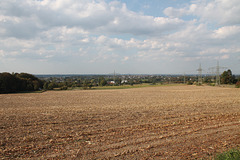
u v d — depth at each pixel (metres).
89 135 10.82
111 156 7.66
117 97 45.91
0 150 8.45
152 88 90.50
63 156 7.73
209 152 7.93
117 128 12.38
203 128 12.10
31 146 8.96
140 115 17.69
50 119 16.08
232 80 108.50
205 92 58.69
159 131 11.47
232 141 9.38
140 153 7.94
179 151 8.10
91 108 24.02
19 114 19.25
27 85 78.75
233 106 23.89
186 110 20.72
